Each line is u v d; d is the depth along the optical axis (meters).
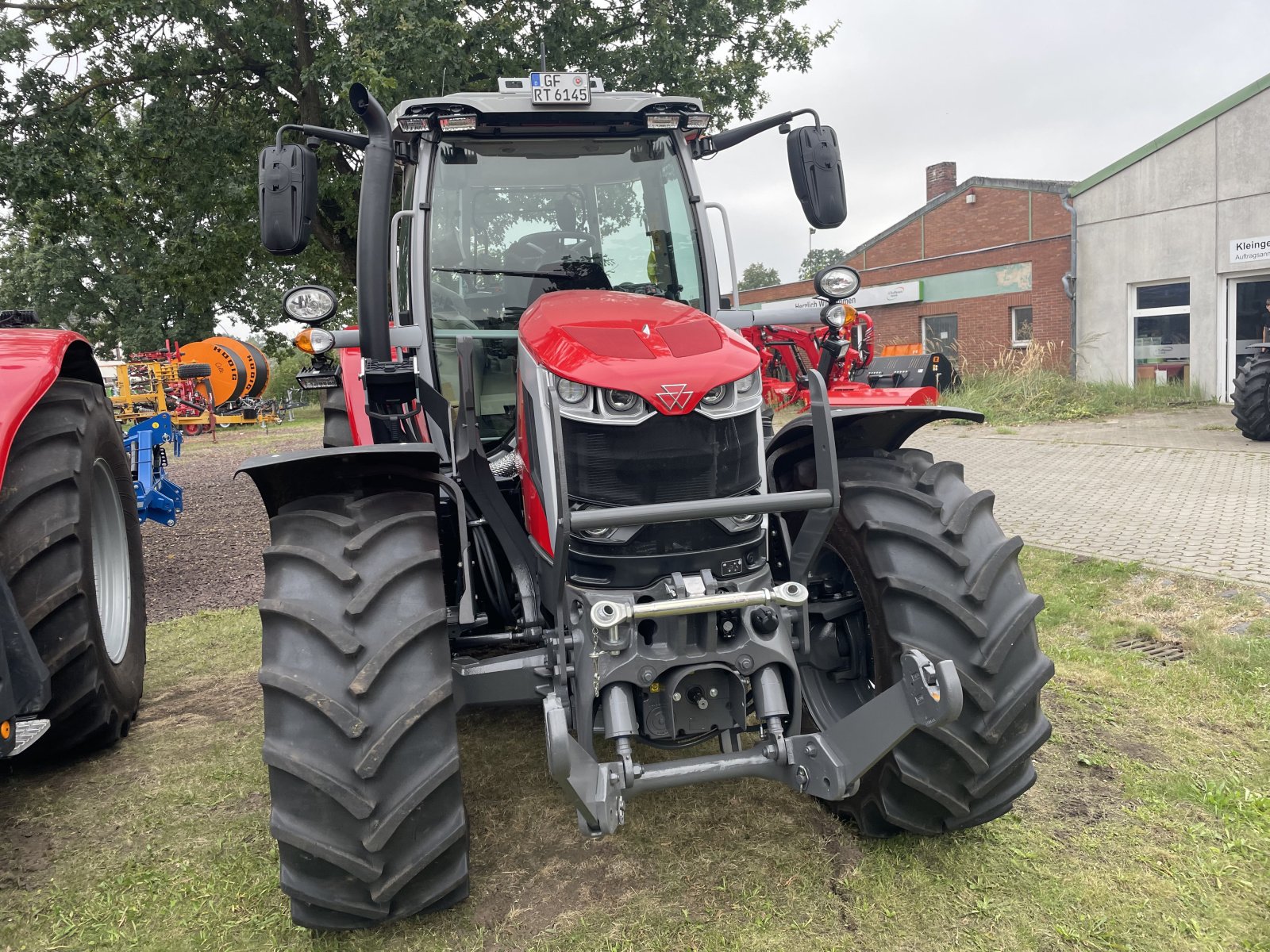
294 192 2.77
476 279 3.31
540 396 2.43
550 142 3.40
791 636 2.44
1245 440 10.01
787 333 10.41
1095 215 16.12
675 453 2.34
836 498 2.37
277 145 2.79
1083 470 8.79
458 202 3.32
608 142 3.43
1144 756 3.16
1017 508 7.23
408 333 3.23
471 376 2.61
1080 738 3.30
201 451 16.80
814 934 2.30
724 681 2.36
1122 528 6.32
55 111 9.99
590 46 11.00
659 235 3.42
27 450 3.18
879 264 20.75
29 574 3.07
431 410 3.10
